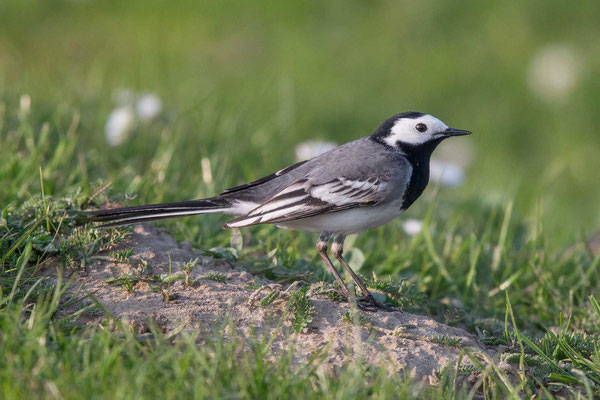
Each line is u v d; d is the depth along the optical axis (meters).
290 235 11.20
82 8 25.27
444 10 25.19
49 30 23.84
